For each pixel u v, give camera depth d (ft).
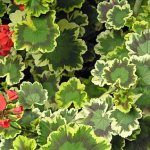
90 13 3.23
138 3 2.86
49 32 2.69
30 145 2.27
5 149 2.46
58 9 3.13
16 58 3.05
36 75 3.06
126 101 2.32
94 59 3.19
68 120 2.45
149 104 2.41
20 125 2.48
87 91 2.89
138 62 2.37
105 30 3.10
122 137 2.44
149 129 2.49
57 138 2.10
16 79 3.00
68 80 2.91
